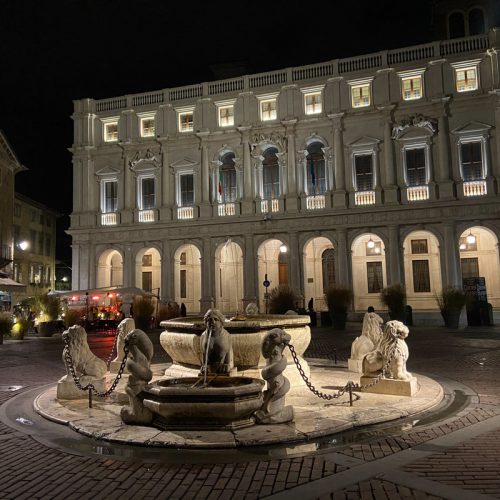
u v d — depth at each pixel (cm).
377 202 3534
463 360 1639
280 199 3731
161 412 794
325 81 3722
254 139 3828
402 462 662
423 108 3506
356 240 3569
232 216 3794
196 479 615
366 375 1099
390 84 3581
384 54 3622
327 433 784
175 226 3928
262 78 3906
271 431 778
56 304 3284
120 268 4506
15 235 5266
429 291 3719
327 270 4034
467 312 3128
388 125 3556
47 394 1129
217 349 1016
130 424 844
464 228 3359
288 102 3778
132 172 4119
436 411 944
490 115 3375
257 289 3728
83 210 4172
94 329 3534
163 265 3950
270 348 850
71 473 646
